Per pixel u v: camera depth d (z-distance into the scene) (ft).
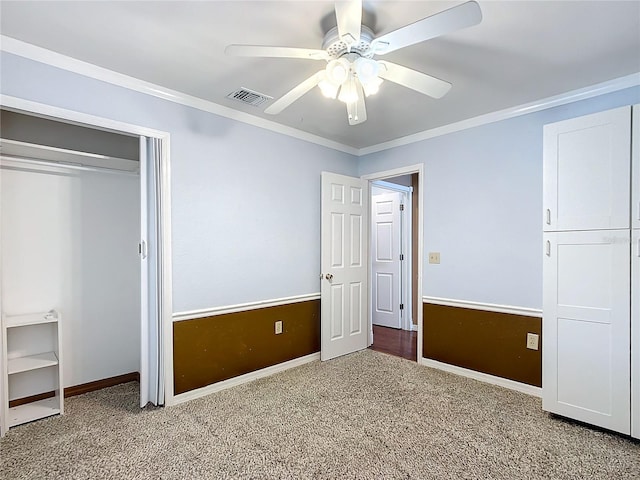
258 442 6.63
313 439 6.73
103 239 9.59
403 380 9.80
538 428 7.13
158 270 8.18
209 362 8.95
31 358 8.07
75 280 9.10
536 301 8.86
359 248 12.93
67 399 8.60
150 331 8.29
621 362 6.68
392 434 6.91
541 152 8.83
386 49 5.18
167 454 6.24
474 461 6.04
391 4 5.28
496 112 9.58
